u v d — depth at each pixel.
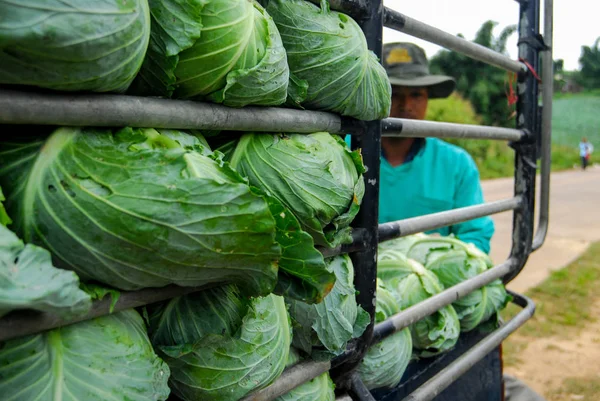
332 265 1.64
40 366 0.95
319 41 1.49
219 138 1.39
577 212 13.45
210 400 1.30
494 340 2.46
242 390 1.33
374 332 1.88
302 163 1.34
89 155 1.00
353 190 1.46
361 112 1.61
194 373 1.27
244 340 1.33
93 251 0.96
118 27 0.94
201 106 1.19
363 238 1.72
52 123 0.97
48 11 0.85
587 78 50.28
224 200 1.00
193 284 1.09
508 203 2.72
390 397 2.15
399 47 4.25
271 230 1.04
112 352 1.03
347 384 1.83
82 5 0.89
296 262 1.21
